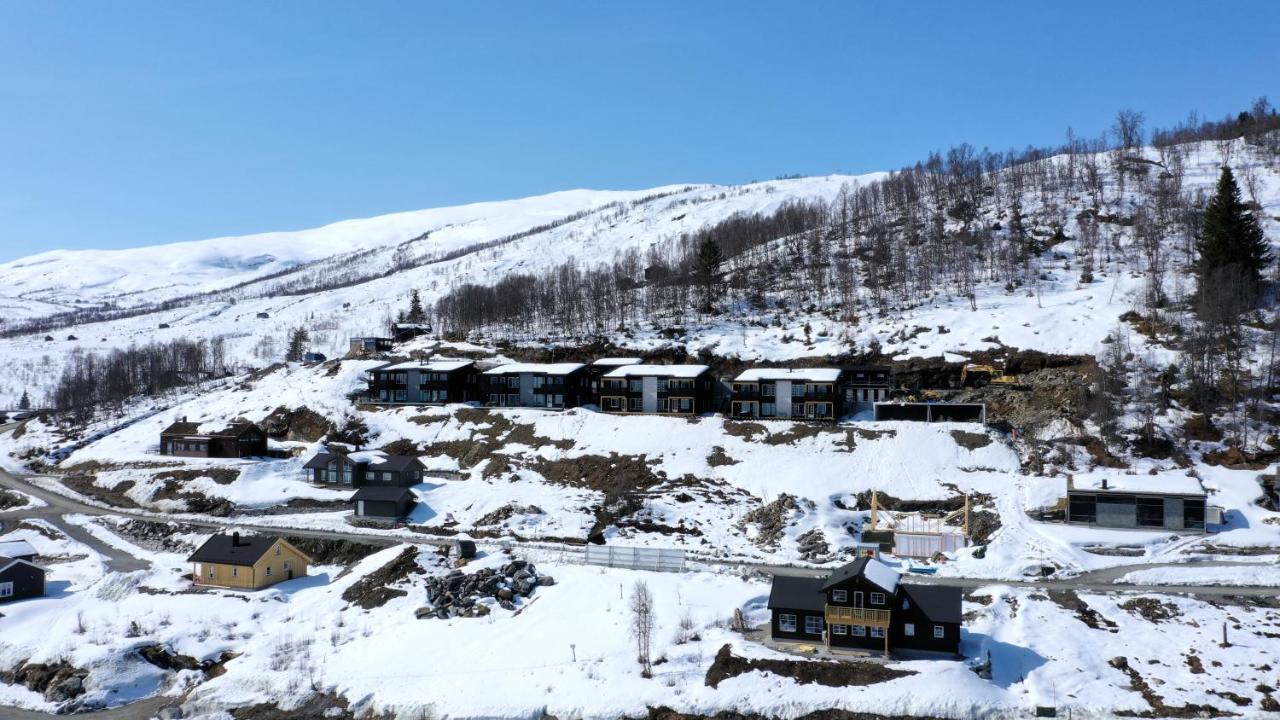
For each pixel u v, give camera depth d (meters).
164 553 94.00
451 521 98.75
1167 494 86.19
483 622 69.44
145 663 65.50
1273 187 172.38
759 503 99.44
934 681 55.47
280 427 134.88
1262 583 72.19
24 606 76.56
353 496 102.44
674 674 58.91
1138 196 182.88
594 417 125.12
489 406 137.38
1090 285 144.50
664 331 157.12
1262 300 125.56
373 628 70.50
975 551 81.56
